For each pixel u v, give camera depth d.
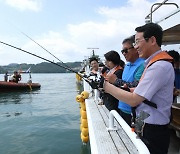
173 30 3.56
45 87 31.62
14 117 12.71
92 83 2.26
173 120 3.71
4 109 15.37
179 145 3.53
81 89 27.61
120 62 4.04
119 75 3.78
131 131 2.07
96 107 5.53
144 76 1.78
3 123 11.34
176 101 3.74
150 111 1.85
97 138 3.20
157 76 1.70
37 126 10.48
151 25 1.86
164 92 1.78
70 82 44.69
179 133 3.66
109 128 3.54
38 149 7.45
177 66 3.95
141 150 1.66
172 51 3.90
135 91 1.76
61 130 9.59
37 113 13.66
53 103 17.41
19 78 26.50
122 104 3.32
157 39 1.85
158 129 1.84
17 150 7.45
